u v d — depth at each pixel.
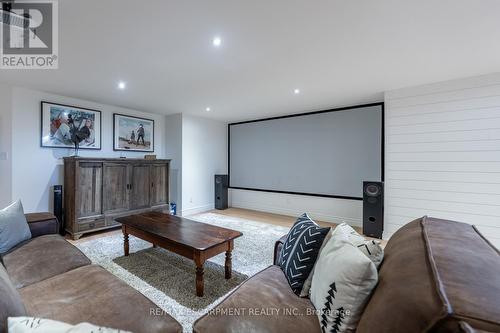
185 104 4.29
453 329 0.60
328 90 3.47
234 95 3.73
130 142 4.64
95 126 4.11
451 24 1.83
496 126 2.83
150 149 5.00
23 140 3.35
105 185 3.74
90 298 1.25
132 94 3.68
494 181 2.85
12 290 1.00
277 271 1.58
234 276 2.35
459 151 3.03
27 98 3.38
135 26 1.86
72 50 2.24
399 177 3.41
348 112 4.38
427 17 1.74
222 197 5.67
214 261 2.70
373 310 0.85
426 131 3.22
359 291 0.99
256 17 1.75
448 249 0.96
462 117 3.00
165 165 4.66
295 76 2.91
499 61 2.50
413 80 3.06
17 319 0.68
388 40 2.07
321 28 1.89
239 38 2.04
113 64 2.56
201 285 1.99
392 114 3.44
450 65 2.60
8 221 1.92
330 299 1.04
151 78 2.98
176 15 1.72
